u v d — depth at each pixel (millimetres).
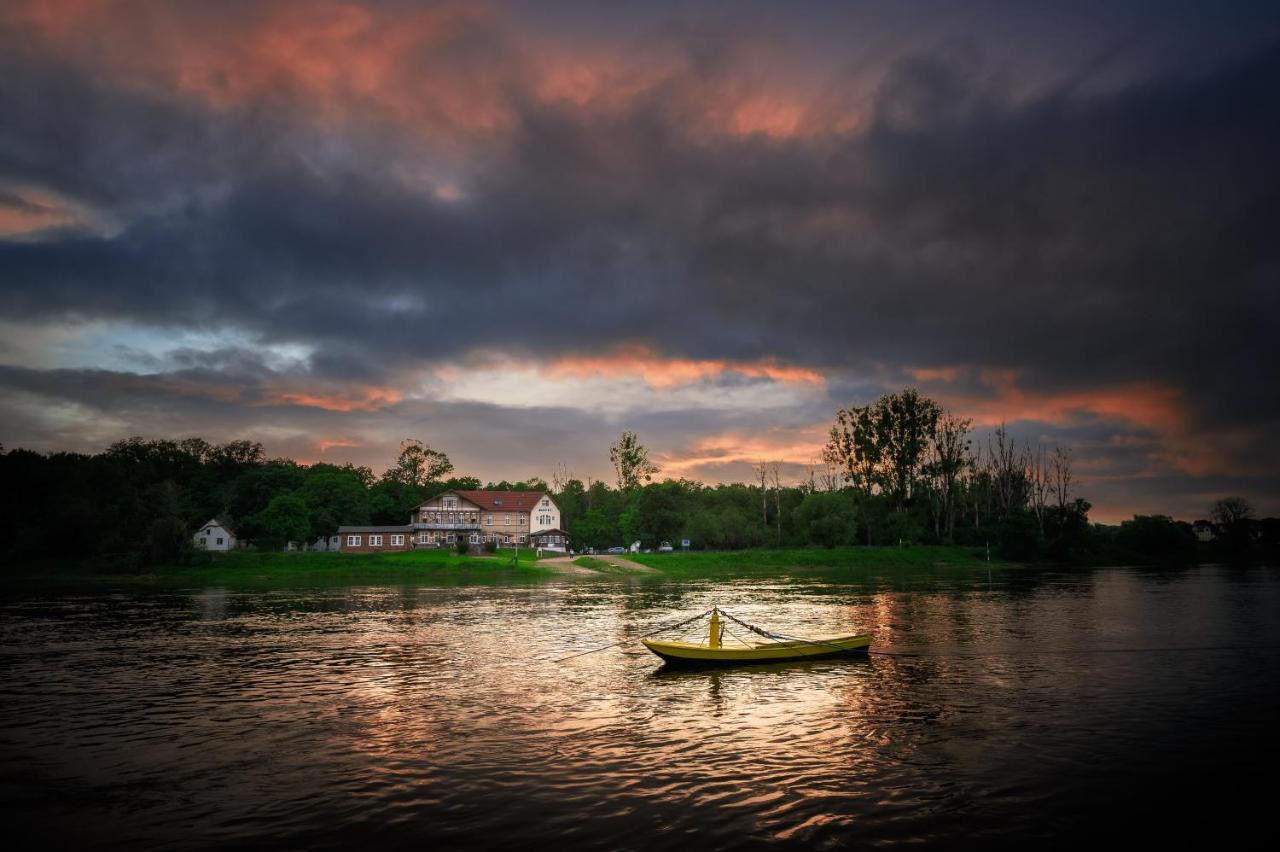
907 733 23812
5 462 123875
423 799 18344
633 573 108625
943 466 151875
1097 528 176375
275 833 16422
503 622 52875
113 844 15977
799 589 81125
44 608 64812
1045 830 16328
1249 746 22312
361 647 42125
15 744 23594
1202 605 61469
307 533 132750
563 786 19109
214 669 35938
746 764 20734
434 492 178750
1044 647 40438
